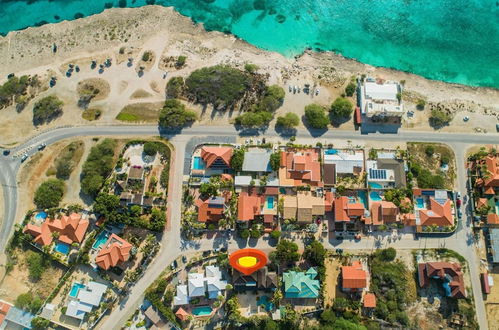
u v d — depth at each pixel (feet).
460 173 273.75
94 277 261.85
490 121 280.92
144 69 288.92
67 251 262.67
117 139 277.23
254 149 273.54
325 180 268.00
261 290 259.19
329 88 284.82
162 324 257.14
